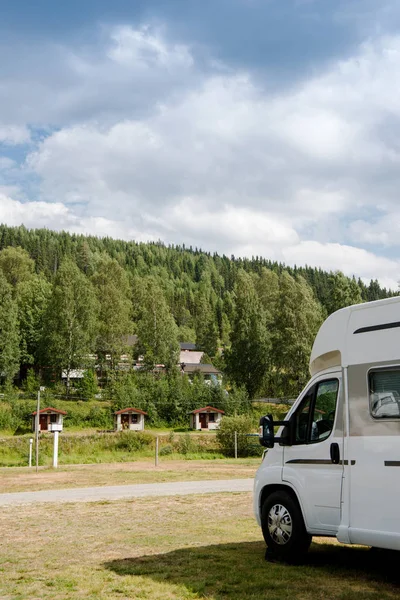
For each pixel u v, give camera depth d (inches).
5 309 3440.0
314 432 332.2
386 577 299.0
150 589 278.7
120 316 3917.3
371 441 296.5
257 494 356.5
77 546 399.5
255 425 2106.3
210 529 468.4
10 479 1055.0
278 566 326.0
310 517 321.7
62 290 3437.5
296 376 3105.3
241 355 3277.6
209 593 271.6
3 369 3297.2
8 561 351.9
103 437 2065.7
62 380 3481.8
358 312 319.3
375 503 289.7
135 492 786.2
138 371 3745.1
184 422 2869.1
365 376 307.3
